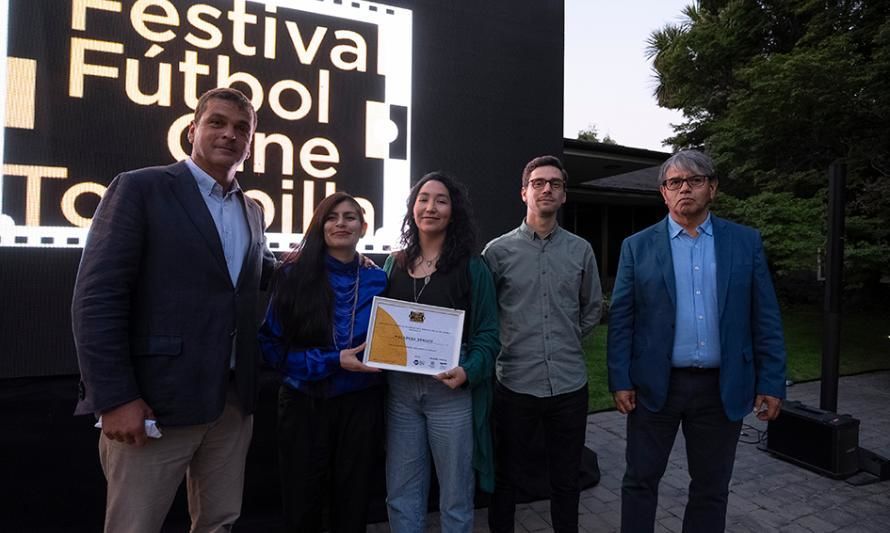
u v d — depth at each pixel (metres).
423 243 2.04
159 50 2.27
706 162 2.06
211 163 1.68
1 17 2.02
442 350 1.84
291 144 2.49
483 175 2.94
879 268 7.19
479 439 1.93
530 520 2.71
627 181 11.82
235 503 1.80
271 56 2.46
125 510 1.56
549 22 3.13
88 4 2.15
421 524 1.94
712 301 2.05
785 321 9.42
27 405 2.12
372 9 2.67
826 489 3.19
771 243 7.62
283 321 1.84
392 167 2.71
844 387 5.64
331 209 1.90
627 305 2.21
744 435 4.14
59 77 2.11
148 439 1.55
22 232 2.06
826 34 7.68
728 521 2.79
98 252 1.45
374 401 1.92
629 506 2.17
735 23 9.83
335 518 1.90
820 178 7.85
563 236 2.28
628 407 2.15
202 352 1.57
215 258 1.62
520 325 2.19
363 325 1.89
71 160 2.12
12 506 2.13
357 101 2.63
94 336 1.40
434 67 2.82
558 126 3.15
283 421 1.86
